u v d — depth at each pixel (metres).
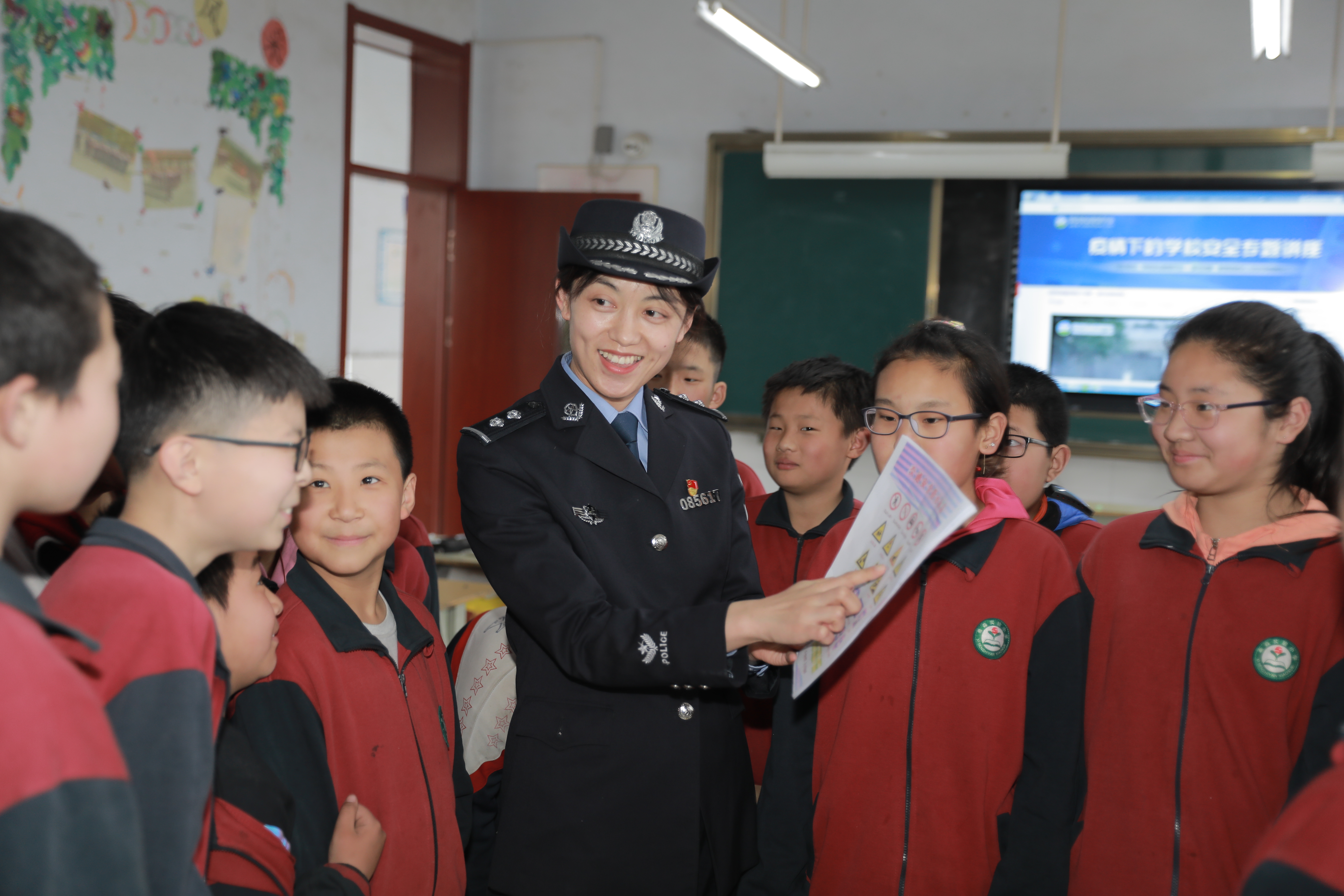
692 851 1.15
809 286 4.49
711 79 4.68
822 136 4.33
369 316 6.95
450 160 4.90
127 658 0.65
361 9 4.23
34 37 2.95
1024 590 1.21
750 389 4.59
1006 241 4.25
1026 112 4.28
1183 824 1.11
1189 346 1.13
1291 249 3.93
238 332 0.77
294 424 0.78
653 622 1.01
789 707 1.31
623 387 1.16
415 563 1.39
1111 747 1.18
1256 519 1.14
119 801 0.55
